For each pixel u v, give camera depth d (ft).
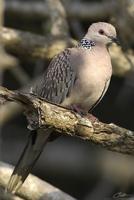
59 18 45.55
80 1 55.06
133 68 45.06
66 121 31.91
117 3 46.39
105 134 32.19
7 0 52.75
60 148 59.36
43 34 54.60
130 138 32.14
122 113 60.18
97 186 56.90
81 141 59.82
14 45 45.14
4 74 57.77
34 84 46.21
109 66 37.91
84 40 38.65
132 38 46.65
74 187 59.11
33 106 31.45
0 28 44.96
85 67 37.40
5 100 31.27
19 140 60.34
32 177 36.45
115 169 55.57
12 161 58.70
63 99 38.06
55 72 38.29
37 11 51.75
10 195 37.45
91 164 58.34
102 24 39.32
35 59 46.21
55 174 58.85
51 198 35.88
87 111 38.70
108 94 59.57
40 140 36.40
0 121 48.55
